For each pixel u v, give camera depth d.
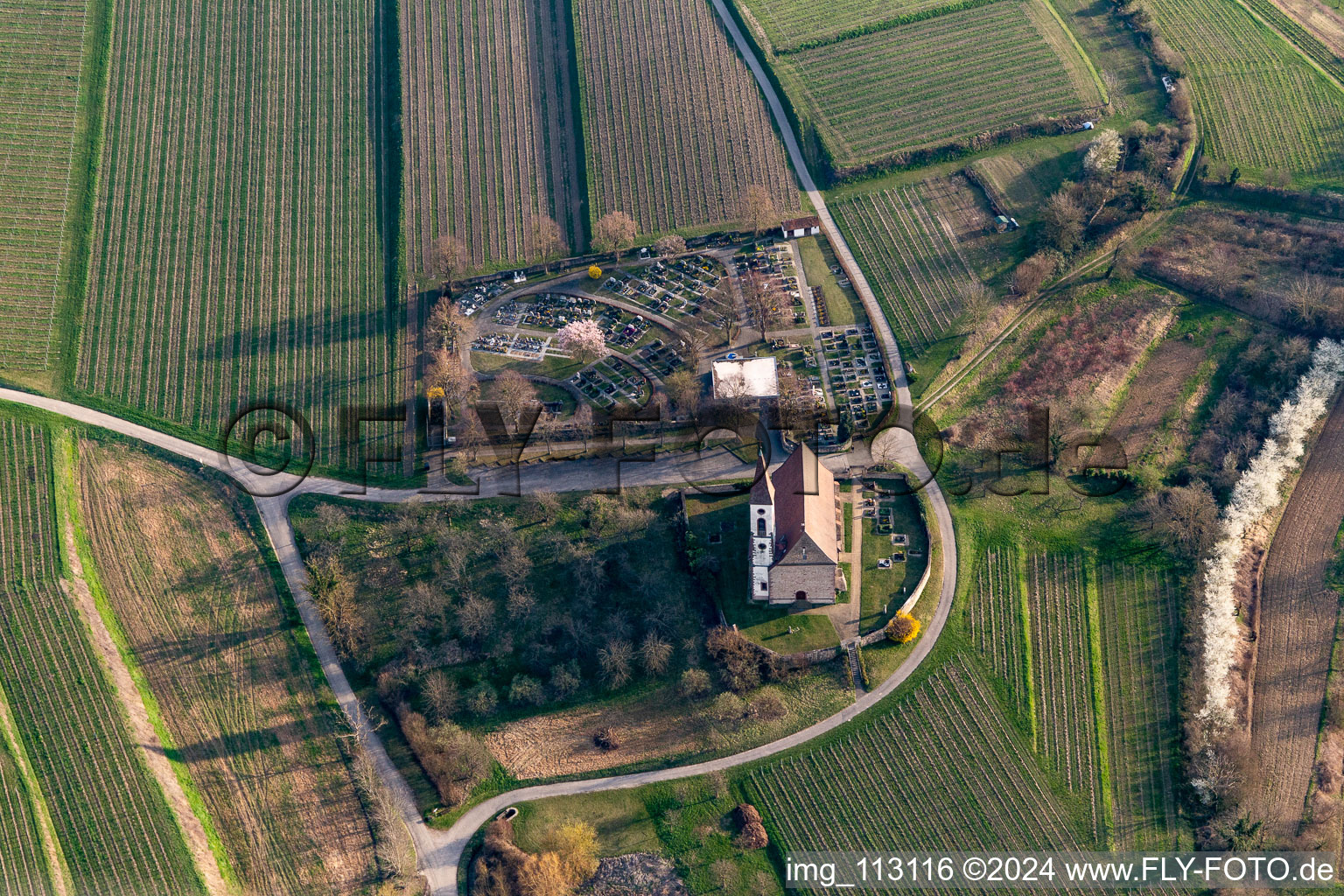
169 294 166.12
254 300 165.62
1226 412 145.38
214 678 127.31
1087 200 167.38
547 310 161.75
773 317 156.25
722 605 128.88
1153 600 130.25
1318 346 150.25
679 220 173.75
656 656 124.88
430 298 164.50
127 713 123.12
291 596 133.50
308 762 121.56
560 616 129.75
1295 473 141.00
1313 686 124.50
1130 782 117.31
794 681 124.62
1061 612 129.62
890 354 154.00
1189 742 118.69
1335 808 115.31
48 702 123.62
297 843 116.56
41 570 133.38
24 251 169.88
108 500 142.50
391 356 158.25
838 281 163.75
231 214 175.75
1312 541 135.38
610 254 169.50
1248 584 132.00
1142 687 123.75
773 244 168.88
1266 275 159.50
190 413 152.62
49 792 118.06
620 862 114.12
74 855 114.56
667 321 159.25
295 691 126.31
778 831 115.44
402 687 125.69
